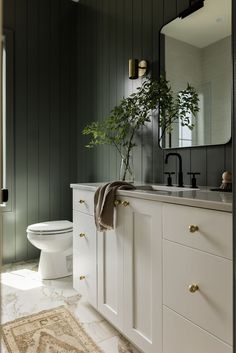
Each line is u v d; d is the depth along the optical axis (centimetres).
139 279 133
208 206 97
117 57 242
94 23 276
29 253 281
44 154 289
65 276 240
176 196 113
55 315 176
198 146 171
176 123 186
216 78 161
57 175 298
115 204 149
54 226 233
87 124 288
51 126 294
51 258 236
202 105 168
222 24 158
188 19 177
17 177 273
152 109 199
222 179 151
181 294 110
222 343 94
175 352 113
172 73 188
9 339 152
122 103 204
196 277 103
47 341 150
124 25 234
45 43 289
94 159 276
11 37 267
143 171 215
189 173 168
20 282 227
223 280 93
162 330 119
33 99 282
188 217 106
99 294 167
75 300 197
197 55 172
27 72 278
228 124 153
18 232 274
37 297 201
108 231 158
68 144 305
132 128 214
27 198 279
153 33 204
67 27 303
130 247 139
